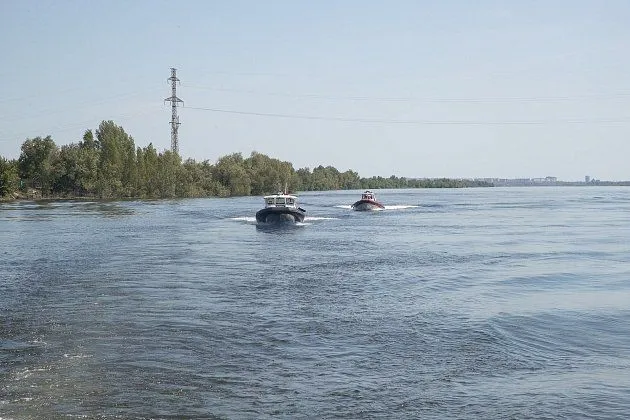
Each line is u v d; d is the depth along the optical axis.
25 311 27.11
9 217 90.06
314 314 26.78
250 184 199.88
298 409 16.08
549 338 23.34
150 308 27.78
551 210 119.50
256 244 55.94
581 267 41.47
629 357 20.98
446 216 100.44
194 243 56.38
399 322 25.47
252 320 25.56
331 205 137.38
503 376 18.83
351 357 20.59
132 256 46.38
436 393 17.33
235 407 16.19
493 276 37.59
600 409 16.33
